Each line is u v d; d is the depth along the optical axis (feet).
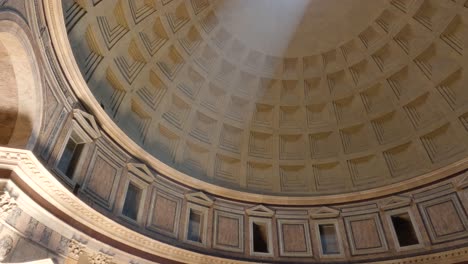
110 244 41.63
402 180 58.08
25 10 30.60
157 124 57.00
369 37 62.64
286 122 67.62
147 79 55.67
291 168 65.92
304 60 66.33
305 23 63.41
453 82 57.41
